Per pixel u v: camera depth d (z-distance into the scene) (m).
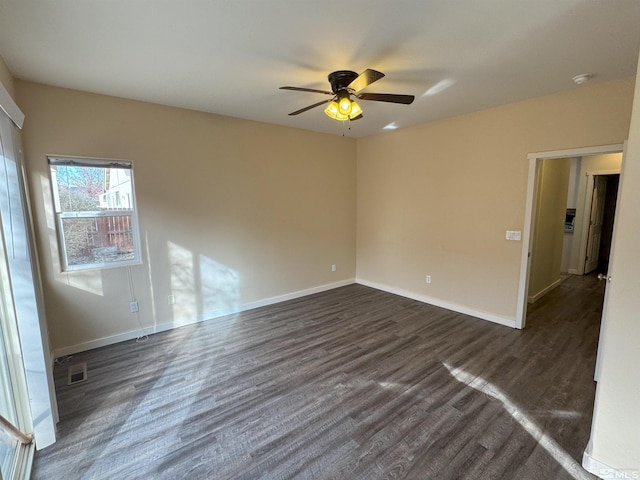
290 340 3.46
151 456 1.91
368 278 5.62
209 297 4.09
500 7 1.79
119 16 1.85
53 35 2.05
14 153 1.89
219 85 2.95
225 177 4.08
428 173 4.47
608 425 1.70
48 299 3.04
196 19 1.89
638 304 1.58
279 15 1.86
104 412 2.30
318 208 5.12
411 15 1.86
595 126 3.00
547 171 4.54
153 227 3.59
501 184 3.72
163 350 3.25
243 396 2.48
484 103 3.54
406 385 2.60
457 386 2.57
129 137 3.36
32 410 1.95
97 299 3.30
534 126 3.40
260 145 4.35
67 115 3.02
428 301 4.67
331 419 2.21
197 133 3.80
